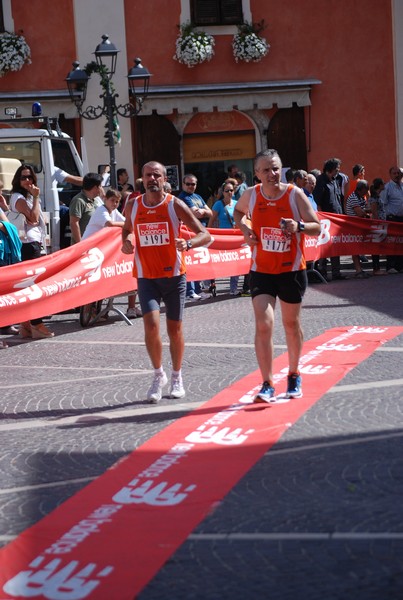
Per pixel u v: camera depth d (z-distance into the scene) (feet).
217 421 23.89
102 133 71.97
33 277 38.17
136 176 73.10
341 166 76.54
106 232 42.09
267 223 24.89
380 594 13.78
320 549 15.49
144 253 26.66
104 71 58.23
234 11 74.43
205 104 73.10
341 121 76.28
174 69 73.67
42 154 49.52
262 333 25.14
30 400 28.07
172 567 15.12
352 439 21.66
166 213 26.48
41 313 38.60
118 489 19.07
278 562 15.10
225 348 34.47
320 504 17.58
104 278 41.96
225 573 14.79
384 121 76.79
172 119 73.51
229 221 52.29
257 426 23.17
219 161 74.64
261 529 16.52
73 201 44.24
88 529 16.96
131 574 14.89
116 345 36.94
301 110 75.51
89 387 29.37
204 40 73.00
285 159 75.66
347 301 45.98
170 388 28.14
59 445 22.84
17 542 16.49
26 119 51.49
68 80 59.31
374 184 60.64
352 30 76.13
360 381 27.63
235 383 28.32
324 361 30.78
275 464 20.15
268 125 75.05
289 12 75.31
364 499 17.72
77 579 14.83
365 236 57.62
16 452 22.50
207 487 18.85
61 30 71.77
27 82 71.56
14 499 19.07
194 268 48.49
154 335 26.55
